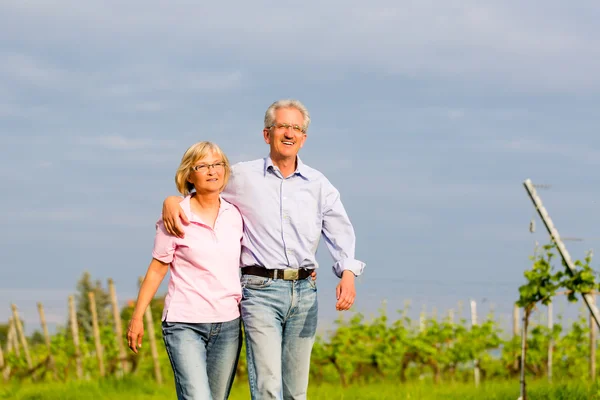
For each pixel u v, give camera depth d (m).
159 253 6.81
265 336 6.90
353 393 15.41
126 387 17.98
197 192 6.89
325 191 7.20
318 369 21.34
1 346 24.61
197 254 6.75
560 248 11.51
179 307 6.75
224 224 6.93
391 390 15.95
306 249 7.08
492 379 21.41
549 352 19.69
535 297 11.87
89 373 23.17
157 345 21.69
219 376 6.97
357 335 21.06
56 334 24.23
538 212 11.65
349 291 7.10
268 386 6.86
